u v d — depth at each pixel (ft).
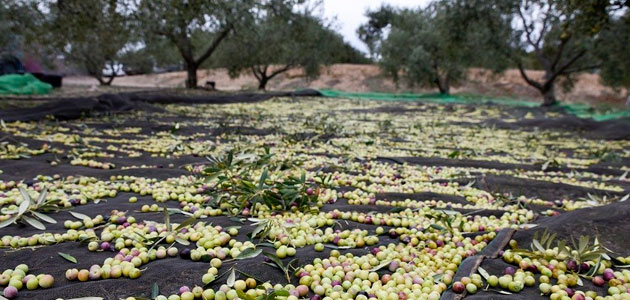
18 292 6.83
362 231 9.86
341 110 47.80
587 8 26.17
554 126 36.91
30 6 42.52
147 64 107.14
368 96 77.30
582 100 88.12
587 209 10.27
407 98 77.46
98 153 18.57
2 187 12.64
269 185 11.75
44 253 8.25
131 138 23.79
